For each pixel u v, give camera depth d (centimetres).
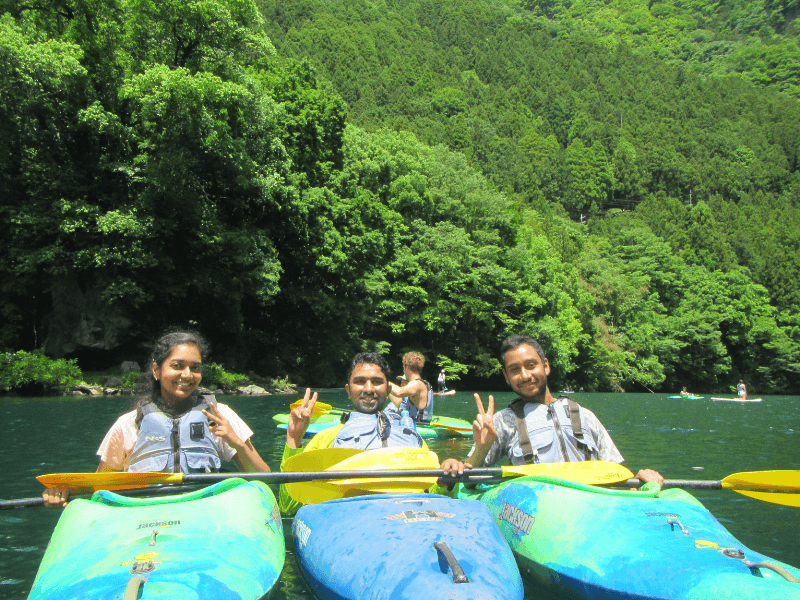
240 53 2183
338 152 2833
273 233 2469
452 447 845
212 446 409
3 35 1694
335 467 406
